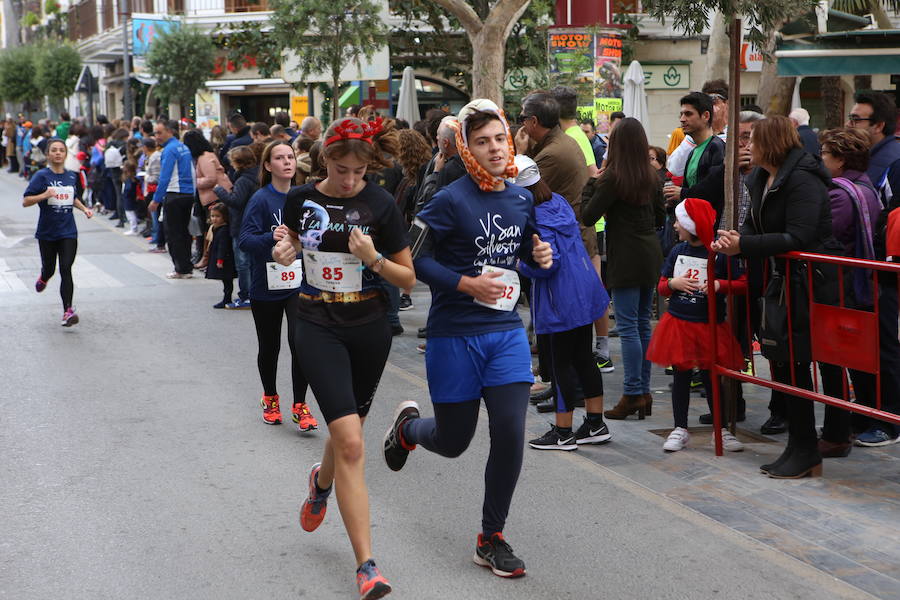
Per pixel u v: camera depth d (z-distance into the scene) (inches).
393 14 821.2
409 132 352.5
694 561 169.6
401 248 167.8
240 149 399.9
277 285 246.2
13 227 760.3
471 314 163.6
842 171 236.2
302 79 622.8
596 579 163.3
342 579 164.7
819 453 212.5
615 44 555.5
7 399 282.0
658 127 906.1
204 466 223.1
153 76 1010.7
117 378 307.9
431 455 231.9
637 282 251.6
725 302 234.2
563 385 231.5
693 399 284.4
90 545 178.2
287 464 225.0
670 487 207.3
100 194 902.4
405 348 353.7
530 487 207.9
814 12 321.7
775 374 213.6
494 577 165.0
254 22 927.0
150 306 441.4
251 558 172.9
